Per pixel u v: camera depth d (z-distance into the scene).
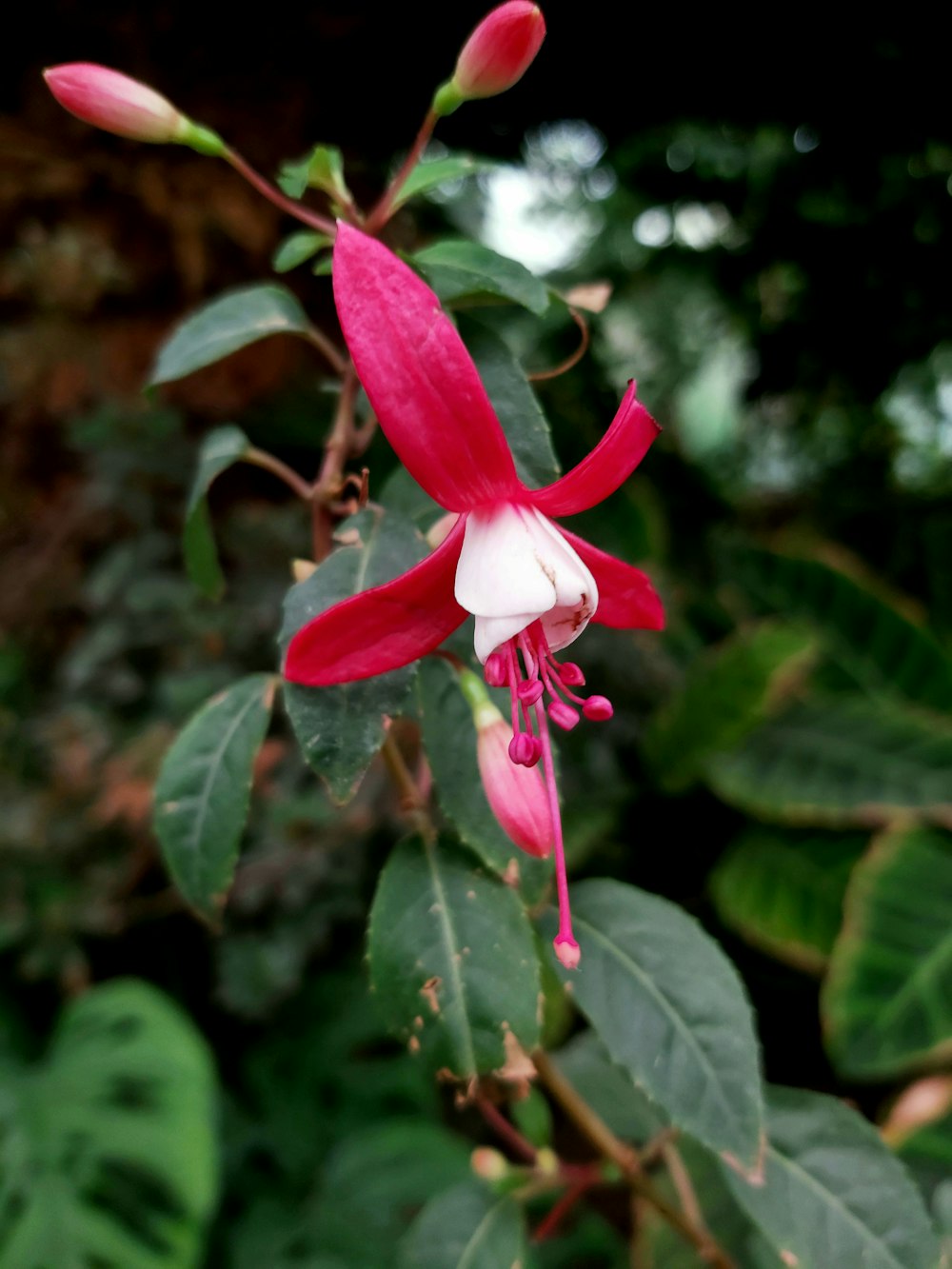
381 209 0.15
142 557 0.49
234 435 0.17
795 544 0.65
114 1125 0.34
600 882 0.17
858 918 0.40
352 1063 0.42
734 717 0.48
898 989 0.37
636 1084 0.15
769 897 0.46
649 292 0.97
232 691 0.17
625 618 0.14
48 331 0.55
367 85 0.62
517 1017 0.14
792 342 0.84
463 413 0.11
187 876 0.16
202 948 0.46
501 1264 0.17
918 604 0.71
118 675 0.47
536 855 0.12
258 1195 0.39
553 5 0.60
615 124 0.70
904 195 0.73
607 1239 0.40
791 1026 0.51
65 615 0.52
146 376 0.57
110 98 0.15
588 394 0.73
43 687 0.52
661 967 0.15
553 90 0.67
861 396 0.85
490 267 0.14
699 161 0.77
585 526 0.56
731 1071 0.14
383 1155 0.39
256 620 0.46
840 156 0.72
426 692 0.15
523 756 0.12
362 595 0.11
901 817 0.44
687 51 0.63
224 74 0.56
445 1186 0.38
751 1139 0.14
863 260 0.78
